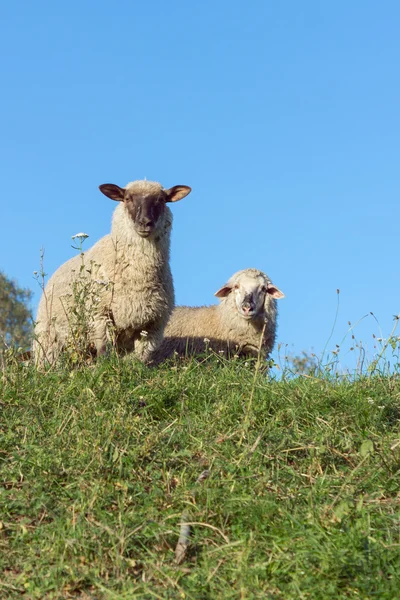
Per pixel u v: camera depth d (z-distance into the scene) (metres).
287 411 5.88
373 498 4.71
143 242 9.05
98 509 4.46
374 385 6.42
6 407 6.00
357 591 3.71
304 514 4.40
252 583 3.76
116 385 6.27
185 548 4.13
